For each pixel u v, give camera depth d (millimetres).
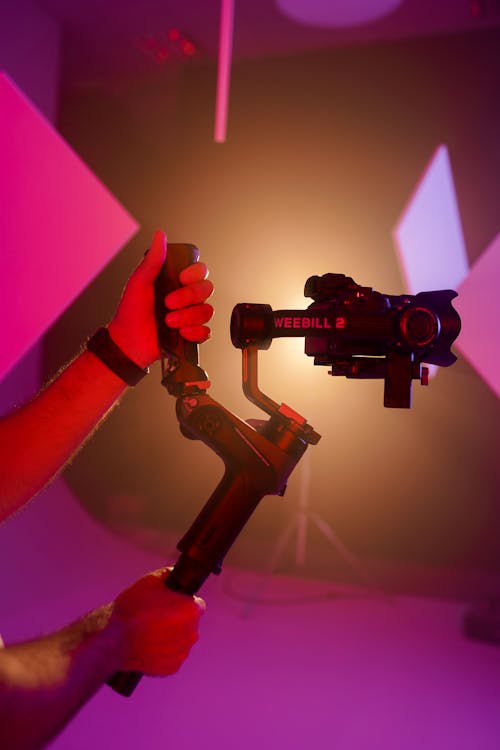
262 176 4953
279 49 4828
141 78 5160
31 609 3484
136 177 5160
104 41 4684
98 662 584
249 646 3211
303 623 3533
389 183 4707
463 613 3742
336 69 4812
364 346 730
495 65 4465
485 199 4469
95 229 4898
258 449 696
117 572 4180
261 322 713
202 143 5062
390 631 3465
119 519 5285
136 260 5176
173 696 2697
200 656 3078
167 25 4445
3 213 3926
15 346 4117
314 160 4863
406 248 4668
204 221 5070
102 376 795
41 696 518
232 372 4930
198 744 2365
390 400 733
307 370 4160
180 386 715
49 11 4316
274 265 4941
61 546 4348
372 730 2496
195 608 666
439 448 4656
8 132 3977
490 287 4422
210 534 678
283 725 2510
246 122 4984
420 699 2742
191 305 723
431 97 4609
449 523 4645
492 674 2988
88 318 5137
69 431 789
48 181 4387
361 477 4805
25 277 4152
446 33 4551
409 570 4504
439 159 4594
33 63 4211
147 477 5340
